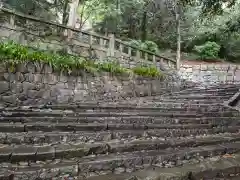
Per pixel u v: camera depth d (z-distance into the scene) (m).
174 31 16.17
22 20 7.14
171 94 8.93
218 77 13.03
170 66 12.12
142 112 4.88
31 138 2.85
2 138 2.77
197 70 13.45
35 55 5.74
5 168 2.13
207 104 6.09
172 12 14.45
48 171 2.12
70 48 7.86
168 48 17.11
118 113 4.53
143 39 15.92
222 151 2.94
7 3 11.14
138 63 10.12
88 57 8.27
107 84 7.59
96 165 2.31
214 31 15.20
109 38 9.01
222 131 3.93
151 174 2.18
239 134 3.79
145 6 15.05
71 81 6.55
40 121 3.78
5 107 4.84
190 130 3.63
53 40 7.60
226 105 5.95
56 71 6.18
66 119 3.86
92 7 13.43
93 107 5.18
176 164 2.54
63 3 12.77
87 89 6.96
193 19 15.77
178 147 3.03
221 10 5.73
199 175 2.27
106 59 8.80
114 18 13.62
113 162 2.38
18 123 3.51
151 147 2.92
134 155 2.60
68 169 2.19
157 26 16.22
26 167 2.19
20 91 5.37
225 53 16.33
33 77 5.66
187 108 5.34
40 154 2.39
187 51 17.09
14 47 5.49
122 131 3.43
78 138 3.04
